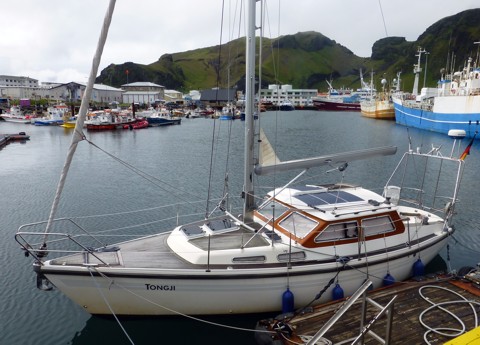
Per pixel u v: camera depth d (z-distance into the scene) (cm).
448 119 5775
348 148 4572
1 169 3400
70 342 974
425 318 862
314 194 1148
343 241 995
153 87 17675
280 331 816
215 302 918
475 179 2817
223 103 14138
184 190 2606
